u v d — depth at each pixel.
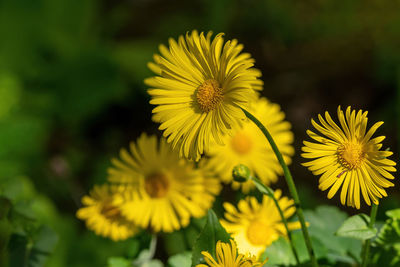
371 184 0.52
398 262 0.58
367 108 1.53
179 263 0.61
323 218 0.65
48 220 1.03
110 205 0.64
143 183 0.63
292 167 1.34
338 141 0.52
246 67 0.52
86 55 1.51
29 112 1.41
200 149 0.53
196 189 0.63
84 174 1.39
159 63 0.55
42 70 1.49
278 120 0.68
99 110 1.49
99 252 0.99
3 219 0.61
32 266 0.61
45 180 1.26
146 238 0.63
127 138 1.52
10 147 1.22
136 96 1.55
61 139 1.44
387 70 1.54
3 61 1.48
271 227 0.61
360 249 0.63
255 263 0.52
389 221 0.58
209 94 0.53
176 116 0.54
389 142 1.38
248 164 0.66
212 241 0.54
